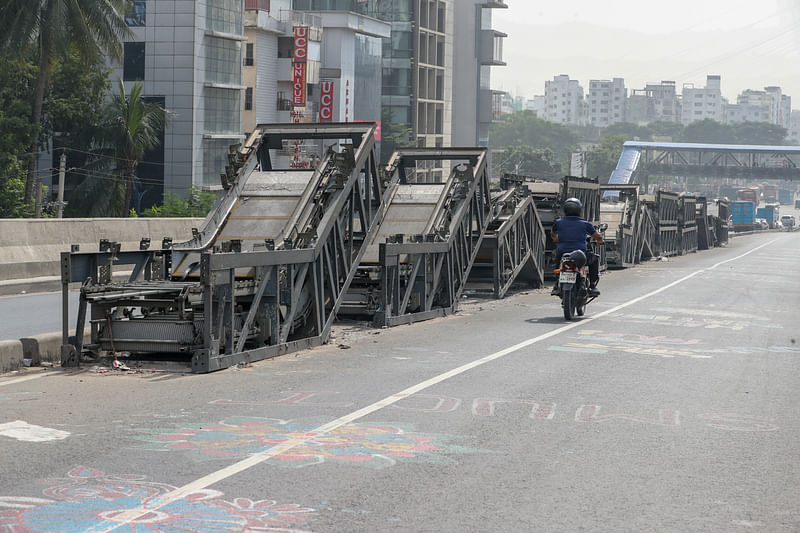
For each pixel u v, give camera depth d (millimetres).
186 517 7461
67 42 59281
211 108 82812
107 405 11781
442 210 24062
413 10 138625
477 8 163500
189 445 9773
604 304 28500
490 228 29906
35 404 11781
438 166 147000
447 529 7281
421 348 17656
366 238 20297
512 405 12227
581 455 9680
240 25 86062
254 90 93875
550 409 12031
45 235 32750
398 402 12258
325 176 18859
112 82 80688
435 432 10586
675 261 61375
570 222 24078
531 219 33188
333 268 18672
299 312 17719
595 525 7445
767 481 8805
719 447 10133
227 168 18891
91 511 7574
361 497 8070
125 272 33875
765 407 12461
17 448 9547
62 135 72438
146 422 10836
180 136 80188
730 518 7688
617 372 15188
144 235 37625
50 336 15203
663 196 64062
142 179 80312
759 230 176500
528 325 22062
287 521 7406
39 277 31766
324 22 103750
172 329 14664
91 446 9672
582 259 23469
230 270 14852
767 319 24859
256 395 12594
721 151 197500
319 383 13609
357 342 18453
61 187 63531
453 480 8656
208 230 17781
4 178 62750
